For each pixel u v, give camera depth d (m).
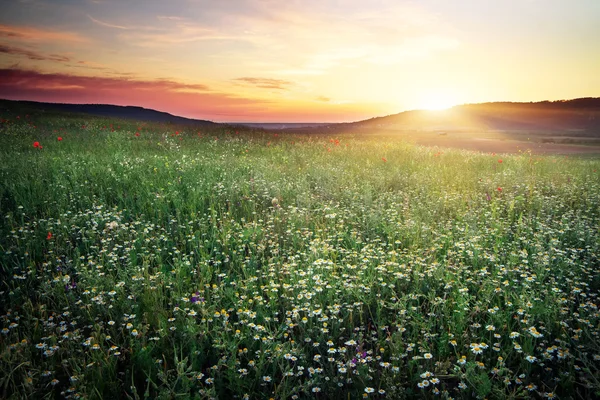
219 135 19.94
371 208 7.01
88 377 2.77
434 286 4.27
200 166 10.09
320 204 7.39
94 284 3.90
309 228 6.09
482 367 2.82
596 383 2.68
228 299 3.91
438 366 2.94
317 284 3.86
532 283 4.21
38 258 4.78
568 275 4.51
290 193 8.09
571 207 7.98
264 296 4.12
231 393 2.83
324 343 3.31
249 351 3.14
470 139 49.56
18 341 2.98
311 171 10.43
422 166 12.22
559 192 8.98
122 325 3.31
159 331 3.17
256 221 6.36
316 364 3.12
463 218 6.66
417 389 2.91
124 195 7.45
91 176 8.30
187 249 5.36
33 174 8.05
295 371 3.02
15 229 5.37
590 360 3.08
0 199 6.36
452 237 5.69
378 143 18.69
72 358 2.80
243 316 3.49
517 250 5.16
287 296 3.92
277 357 2.89
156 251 4.94
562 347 3.05
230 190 7.84
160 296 3.82
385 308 3.86
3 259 4.57
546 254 4.82
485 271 4.21
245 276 4.33
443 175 10.75
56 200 6.65
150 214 6.58
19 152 11.16
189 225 5.96
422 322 3.46
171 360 3.06
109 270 4.31
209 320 3.31
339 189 8.85
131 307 3.60
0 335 3.18
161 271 4.37
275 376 2.95
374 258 4.72
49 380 2.77
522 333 3.34
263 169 10.24
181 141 16.08
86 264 4.55
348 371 2.94
